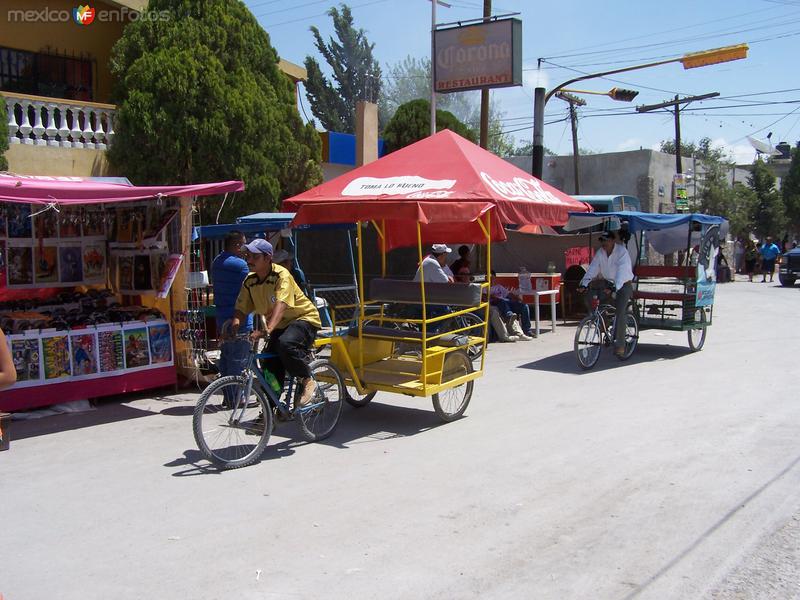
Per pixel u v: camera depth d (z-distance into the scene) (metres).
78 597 3.78
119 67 13.26
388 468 5.81
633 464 5.83
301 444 6.52
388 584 3.87
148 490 5.34
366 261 15.09
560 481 5.45
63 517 4.85
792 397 8.12
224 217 13.60
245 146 13.18
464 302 7.30
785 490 5.21
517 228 16.55
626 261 10.16
